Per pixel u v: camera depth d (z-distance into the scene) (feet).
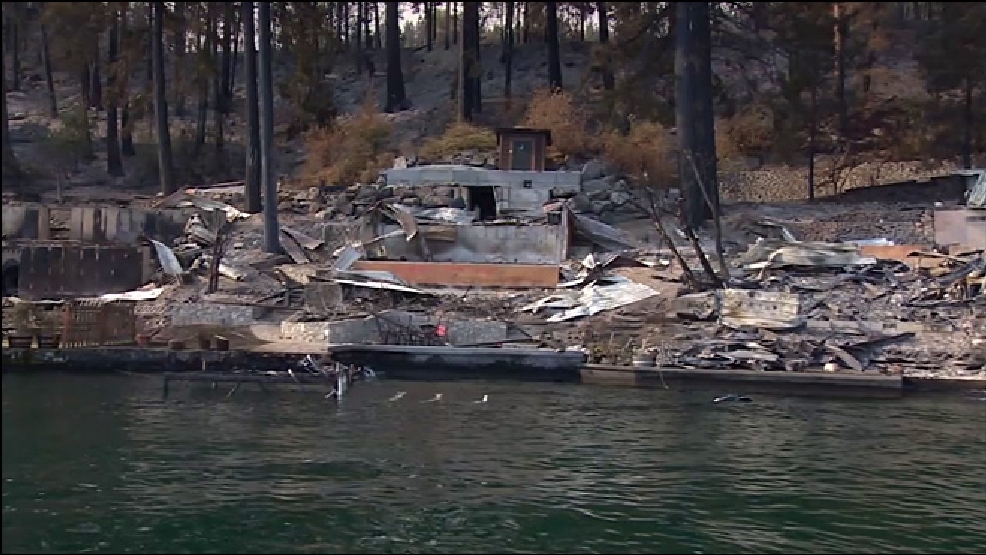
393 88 204.33
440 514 53.16
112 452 64.85
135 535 49.19
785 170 176.14
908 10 200.34
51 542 48.03
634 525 51.98
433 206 140.97
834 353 98.48
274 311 111.75
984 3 150.71
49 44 182.91
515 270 120.16
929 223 138.21
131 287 121.49
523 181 142.00
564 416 79.66
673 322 106.93
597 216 140.77
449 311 110.32
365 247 128.57
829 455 67.51
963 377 94.89
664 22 153.48
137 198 159.84
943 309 106.42
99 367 96.32
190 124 198.49
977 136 158.51
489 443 69.72
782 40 155.02
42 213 134.21
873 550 48.91
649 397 89.15
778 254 120.16
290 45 186.09
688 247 132.46
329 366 94.79
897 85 180.45
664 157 156.66
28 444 66.69
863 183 169.68
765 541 49.98
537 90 181.78
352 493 56.75
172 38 175.22
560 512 53.93
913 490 59.26
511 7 212.02
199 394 86.63
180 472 60.54
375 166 158.30
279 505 54.29
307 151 177.68
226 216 141.28
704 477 61.46
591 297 112.78
